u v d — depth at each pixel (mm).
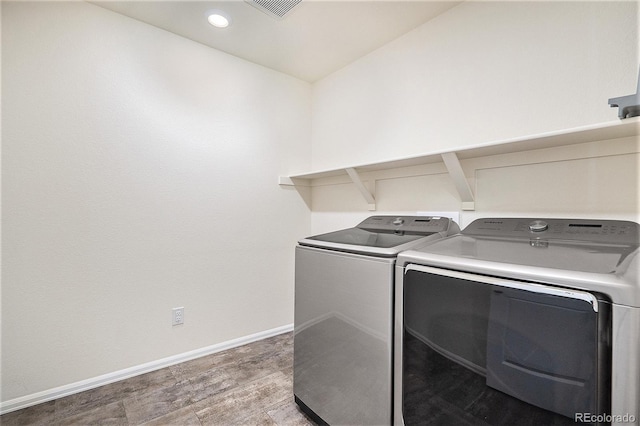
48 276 1654
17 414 1539
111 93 1829
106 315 1829
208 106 2221
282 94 2639
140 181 1940
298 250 1619
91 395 1709
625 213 1203
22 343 1590
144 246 1962
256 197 2482
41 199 1631
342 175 2521
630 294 681
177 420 1520
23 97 1579
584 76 1300
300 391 1589
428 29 1892
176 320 2088
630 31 1191
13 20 1555
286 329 2672
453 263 979
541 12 1421
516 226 1387
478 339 917
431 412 1031
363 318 1252
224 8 1783
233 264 2357
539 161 1421
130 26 1888
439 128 1834
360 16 1846
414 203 1983
